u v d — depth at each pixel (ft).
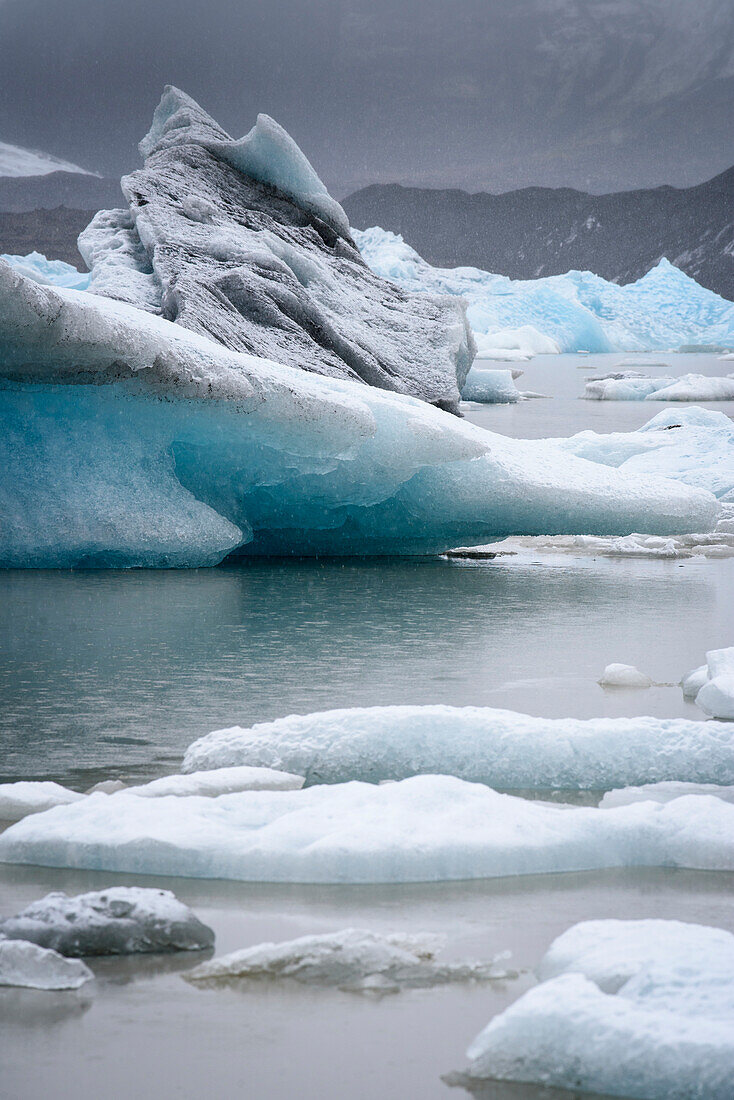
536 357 435.53
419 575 68.69
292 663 44.21
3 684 40.32
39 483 64.08
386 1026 17.39
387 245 585.63
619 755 30.48
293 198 145.38
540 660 45.44
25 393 63.41
